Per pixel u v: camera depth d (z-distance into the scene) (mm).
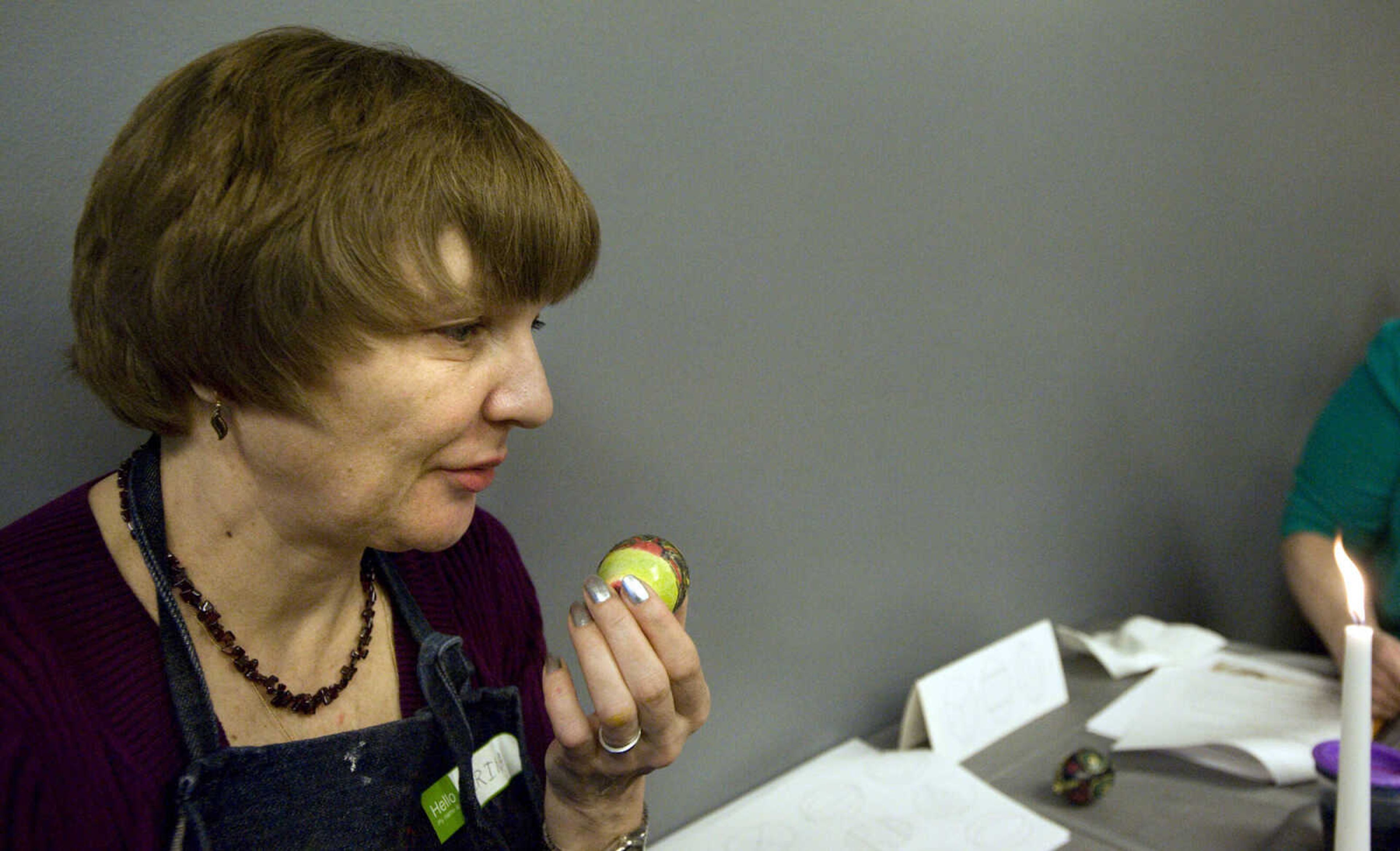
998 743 1015
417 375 461
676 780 919
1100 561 1398
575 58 789
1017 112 1168
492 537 699
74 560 490
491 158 456
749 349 929
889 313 1046
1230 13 1506
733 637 949
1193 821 843
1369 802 594
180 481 502
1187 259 1476
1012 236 1182
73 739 464
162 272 436
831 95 962
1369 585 1253
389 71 465
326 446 463
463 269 455
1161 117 1394
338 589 551
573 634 530
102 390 481
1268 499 1735
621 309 836
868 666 1080
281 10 671
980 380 1166
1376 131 1893
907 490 1097
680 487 896
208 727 499
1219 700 1056
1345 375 1891
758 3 897
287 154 426
